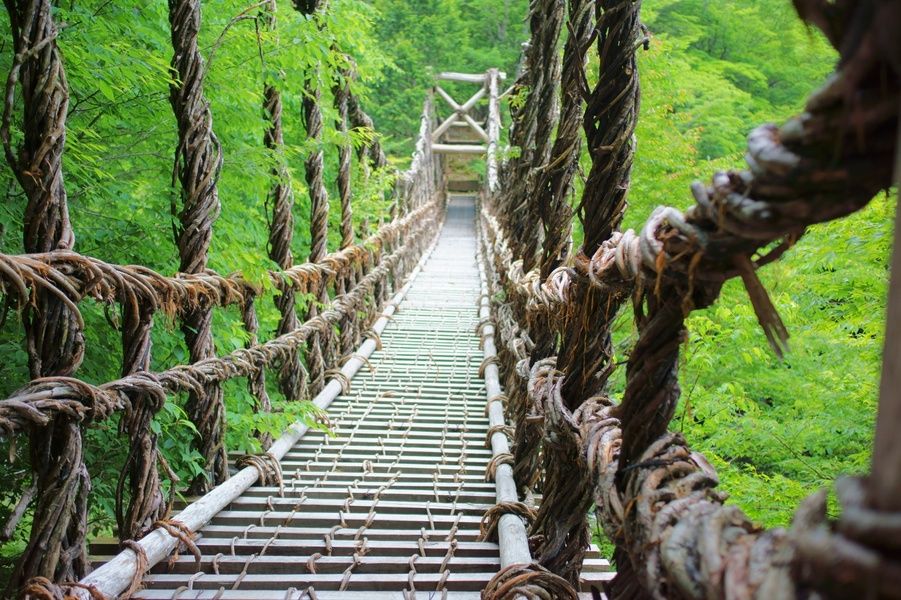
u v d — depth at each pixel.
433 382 5.64
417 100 20.61
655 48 6.04
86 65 2.58
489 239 10.50
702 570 0.87
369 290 7.32
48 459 1.99
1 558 2.85
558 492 2.16
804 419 3.87
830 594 0.63
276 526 2.99
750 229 0.86
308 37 3.93
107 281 2.17
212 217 3.07
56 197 2.02
